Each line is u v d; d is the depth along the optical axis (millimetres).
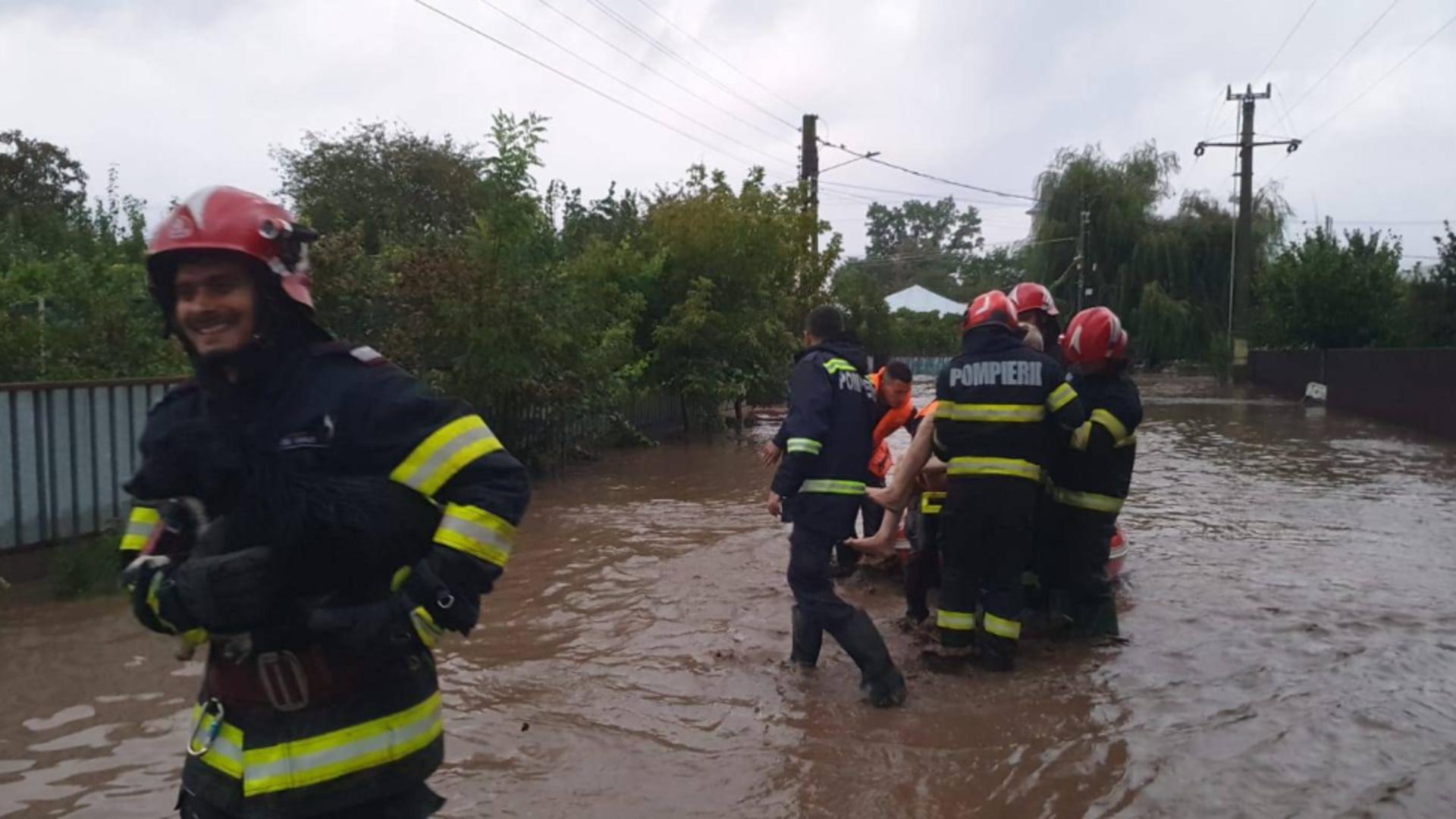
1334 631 6613
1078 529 6484
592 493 12500
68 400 8164
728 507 11383
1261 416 25672
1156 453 16750
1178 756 4691
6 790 4305
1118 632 6551
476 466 2406
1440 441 18859
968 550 5977
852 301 38094
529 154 13539
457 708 5266
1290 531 9914
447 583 2324
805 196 22875
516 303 13148
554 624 6750
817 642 5801
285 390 2391
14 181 29453
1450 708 5262
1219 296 46000
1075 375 6516
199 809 2490
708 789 4363
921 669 5957
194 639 2525
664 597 7434
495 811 4148
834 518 5512
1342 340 33969
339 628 2314
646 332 19375
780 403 25500
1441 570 8266
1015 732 4992
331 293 12930
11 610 7047
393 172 32188
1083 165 47219
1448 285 30641
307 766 2367
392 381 2426
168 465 2346
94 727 4996
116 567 7617
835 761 4648
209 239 2342
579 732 4953
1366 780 4445
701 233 19281
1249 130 41281
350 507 2303
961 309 66812
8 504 7785
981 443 5871
